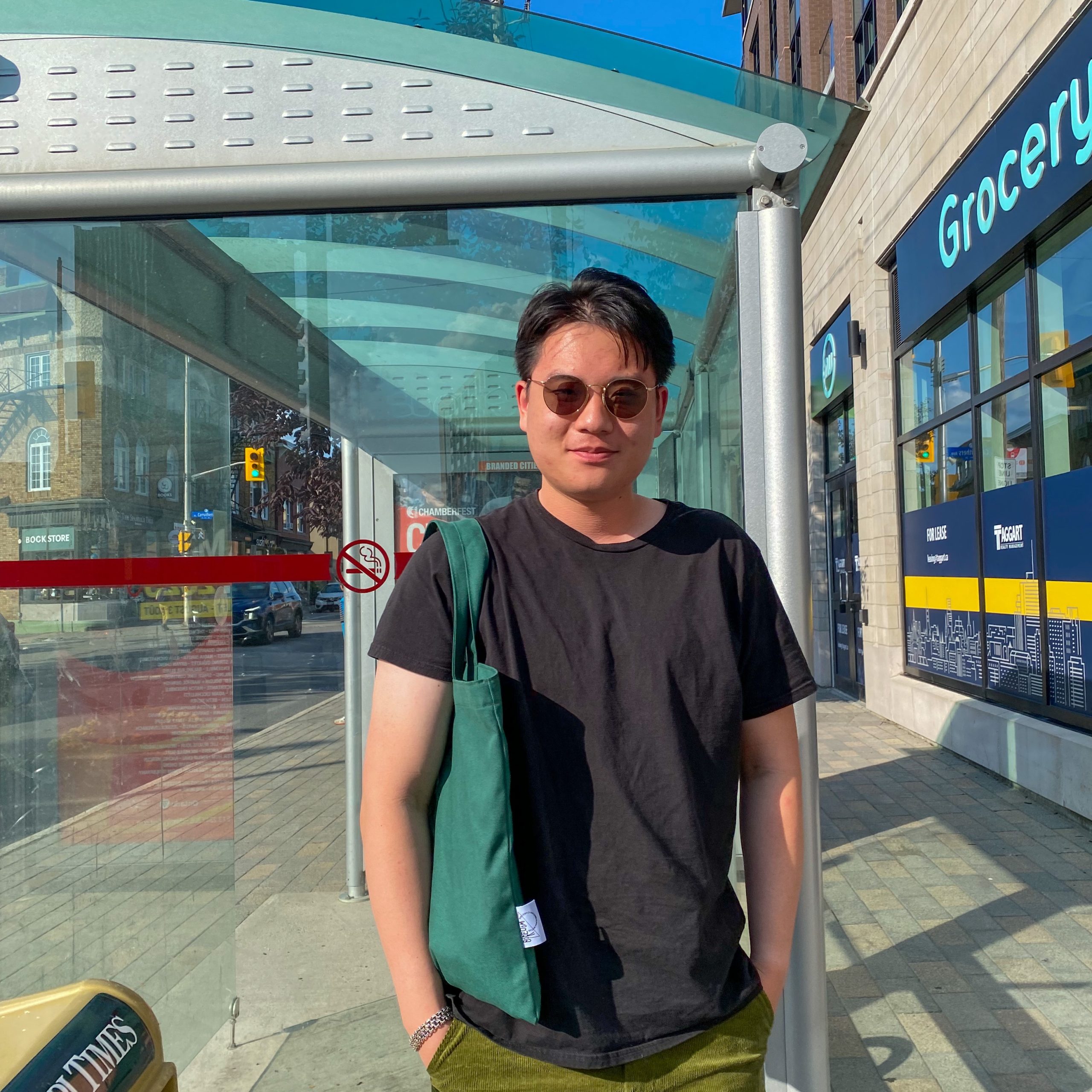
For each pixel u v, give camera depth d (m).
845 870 4.78
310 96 2.29
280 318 2.64
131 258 2.54
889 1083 2.81
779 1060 2.16
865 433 10.25
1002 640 6.88
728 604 1.33
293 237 2.45
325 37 2.29
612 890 1.20
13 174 2.29
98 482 2.57
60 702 2.56
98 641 2.57
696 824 1.22
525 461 2.80
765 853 1.37
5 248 2.52
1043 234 6.00
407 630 1.26
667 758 1.22
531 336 1.35
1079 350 5.57
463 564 1.27
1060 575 5.90
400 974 1.22
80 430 2.57
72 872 2.55
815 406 13.02
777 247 2.23
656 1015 1.18
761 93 2.29
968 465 7.52
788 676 1.36
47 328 2.55
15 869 2.53
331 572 2.75
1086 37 5.15
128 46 2.30
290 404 2.69
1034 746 5.95
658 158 2.23
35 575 2.56
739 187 2.26
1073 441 5.74
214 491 2.64
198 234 2.47
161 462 2.61
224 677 2.64
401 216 2.39
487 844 1.17
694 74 2.28
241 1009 2.60
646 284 2.47
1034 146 5.88
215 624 2.64
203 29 2.30
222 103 2.29
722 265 2.37
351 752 2.75
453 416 2.78
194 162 2.29
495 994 1.17
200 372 2.62
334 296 2.60
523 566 1.29
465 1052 1.21
